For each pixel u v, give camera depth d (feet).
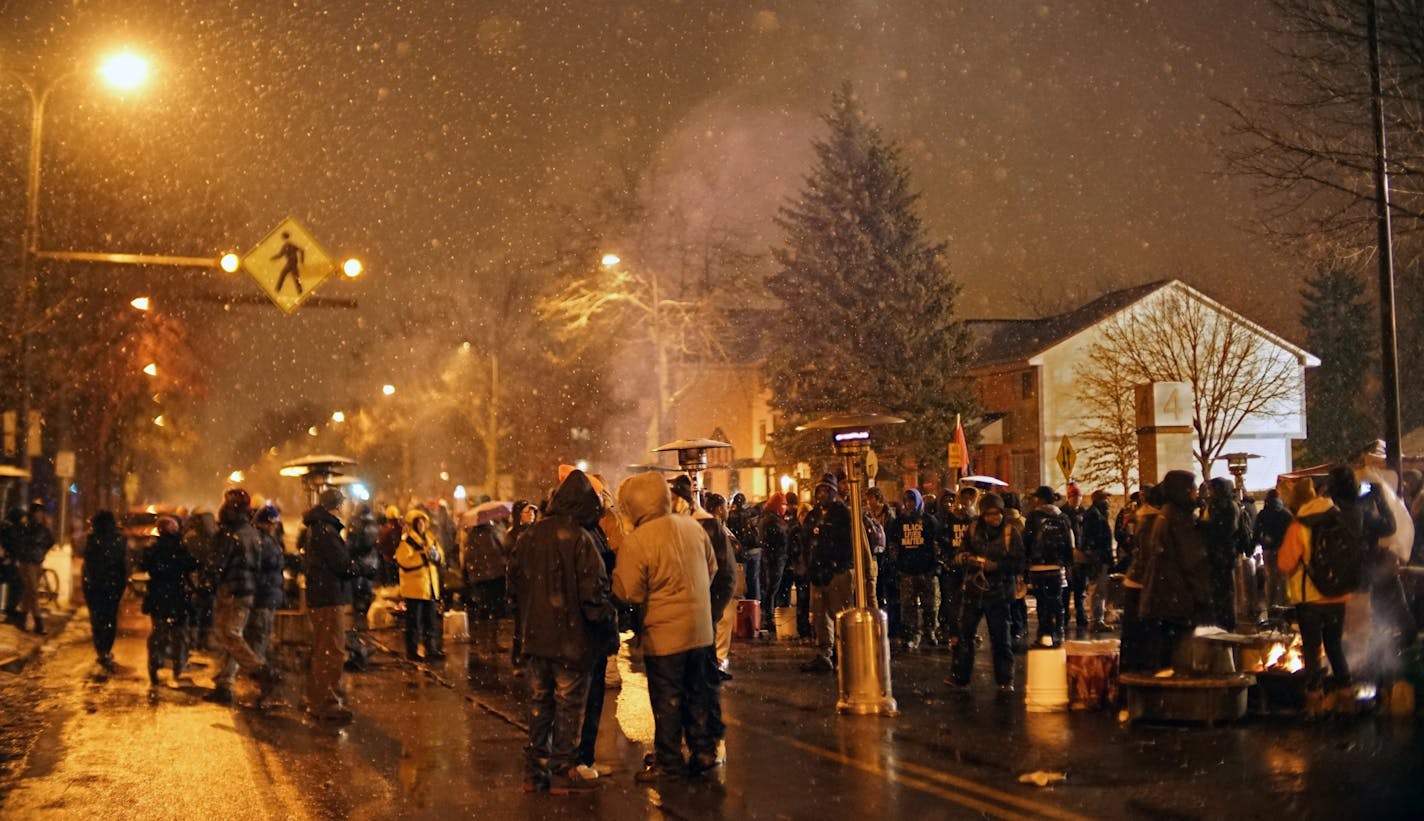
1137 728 37.04
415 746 38.68
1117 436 179.32
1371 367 248.73
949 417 184.55
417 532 63.00
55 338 116.57
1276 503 69.05
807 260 193.06
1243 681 36.65
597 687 33.53
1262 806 27.07
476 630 79.41
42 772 35.53
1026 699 41.91
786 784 31.35
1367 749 32.22
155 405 160.45
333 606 43.88
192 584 55.72
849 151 194.18
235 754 37.86
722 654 51.75
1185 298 182.29
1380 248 61.98
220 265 70.33
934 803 28.68
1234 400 181.88
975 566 46.26
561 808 29.81
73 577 106.83
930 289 189.57
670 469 59.21
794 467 188.24
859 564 42.42
